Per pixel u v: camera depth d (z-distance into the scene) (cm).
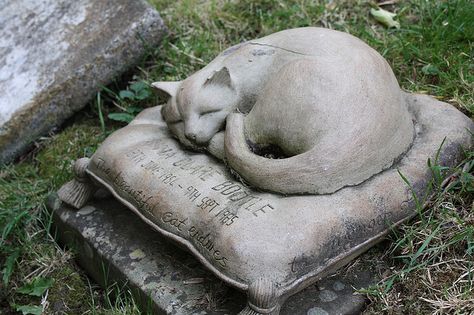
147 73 145
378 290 103
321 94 100
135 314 107
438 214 108
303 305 101
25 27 145
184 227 102
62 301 114
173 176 106
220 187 103
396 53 137
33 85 137
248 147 103
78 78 138
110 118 139
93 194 120
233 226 97
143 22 143
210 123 108
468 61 131
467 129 112
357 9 148
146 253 111
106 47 140
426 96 118
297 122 100
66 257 119
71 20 145
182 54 146
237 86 108
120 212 119
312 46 105
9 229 121
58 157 136
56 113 138
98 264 114
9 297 117
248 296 94
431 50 134
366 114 100
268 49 109
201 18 152
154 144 113
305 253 96
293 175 99
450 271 103
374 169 102
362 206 100
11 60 141
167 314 103
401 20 145
